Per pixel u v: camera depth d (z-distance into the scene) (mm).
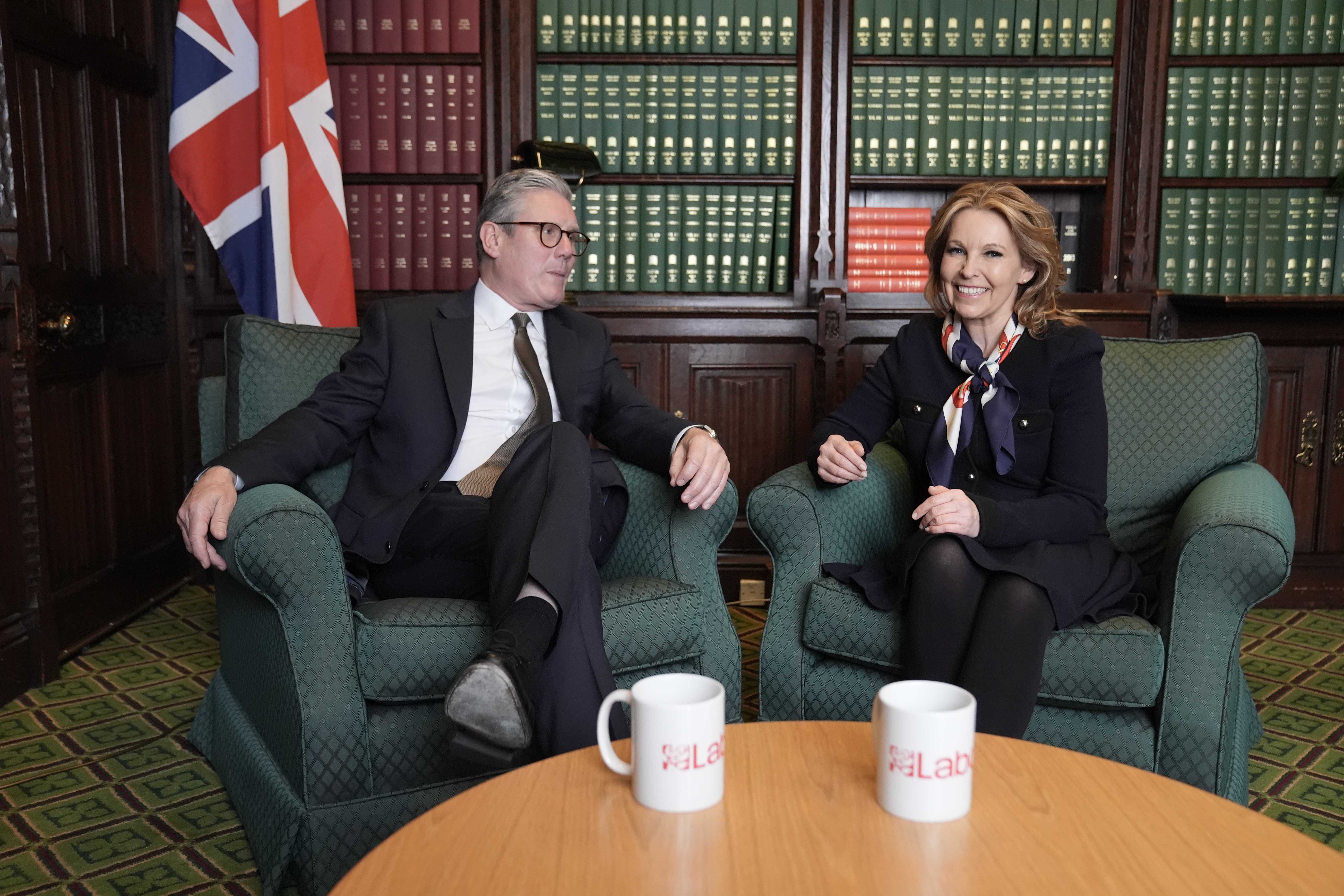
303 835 1541
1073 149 3318
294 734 1548
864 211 3412
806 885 848
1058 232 3531
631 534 1955
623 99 3316
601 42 3291
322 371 2076
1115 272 3350
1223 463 2072
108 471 3055
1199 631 1635
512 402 2037
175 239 3508
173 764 2145
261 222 2928
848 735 1161
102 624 2984
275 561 1499
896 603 1769
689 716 969
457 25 3258
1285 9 3230
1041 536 1759
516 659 1256
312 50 2980
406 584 1820
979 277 1927
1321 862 886
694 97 3318
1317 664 2797
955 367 2021
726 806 991
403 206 3336
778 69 3309
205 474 1664
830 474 1890
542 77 3305
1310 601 3334
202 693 2551
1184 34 3258
